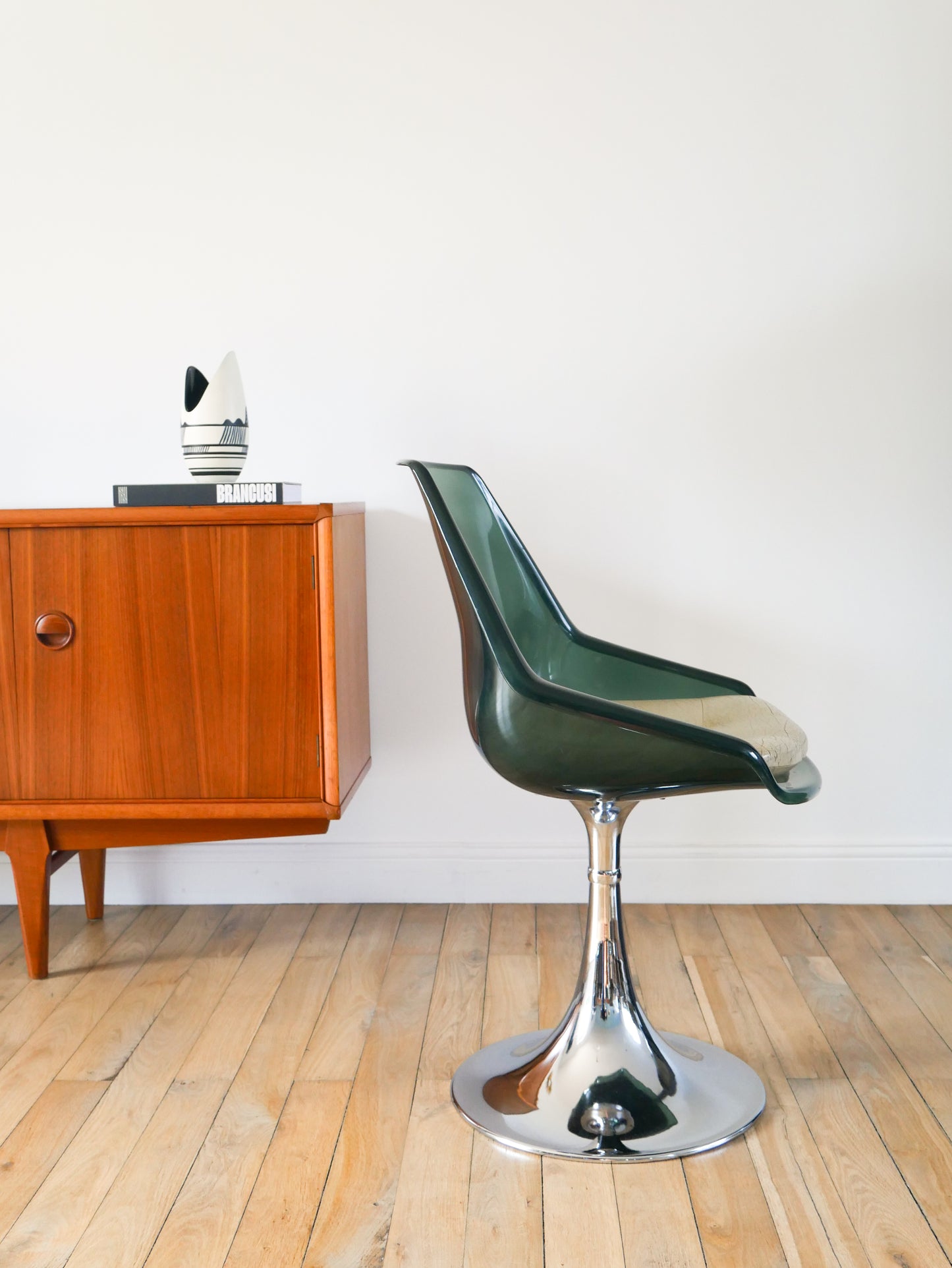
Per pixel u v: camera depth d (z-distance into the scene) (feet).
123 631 6.48
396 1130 5.15
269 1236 4.41
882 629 7.89
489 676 4.74
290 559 6.40
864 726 7.97
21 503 7.99
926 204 7.54
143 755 6.57
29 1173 4.84
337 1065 5.74
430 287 7.72
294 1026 6.18
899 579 7.84
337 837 8.16
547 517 7.87
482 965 6.98
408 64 7.57
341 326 7.77
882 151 7.52
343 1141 5.06
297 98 7.63
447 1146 5.02
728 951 7.17
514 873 8.11
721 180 7.58
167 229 7.75
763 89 7.51
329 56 7.59
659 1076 5.23
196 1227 4.47
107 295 7.80
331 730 6.50
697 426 7.76
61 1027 6.20
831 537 7.82
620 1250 4.30
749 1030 6.06
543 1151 4.93
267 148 7.67
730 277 7.64
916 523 7.79
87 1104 5.40
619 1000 5.34
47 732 6.57
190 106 7.66
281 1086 5.54
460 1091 5.41
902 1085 5.49
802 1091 5.43
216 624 6.46
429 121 7.61
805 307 7.65
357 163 7.65
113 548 6.43
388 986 6.68
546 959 7.07
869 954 7.11
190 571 6.43
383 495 7.88
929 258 7.58
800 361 7.69
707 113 7.54
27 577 6.47
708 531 7.84
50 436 7.93
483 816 8.11
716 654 7.93
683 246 7.64
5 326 7.85
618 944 5.36
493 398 7.79
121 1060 5.82
